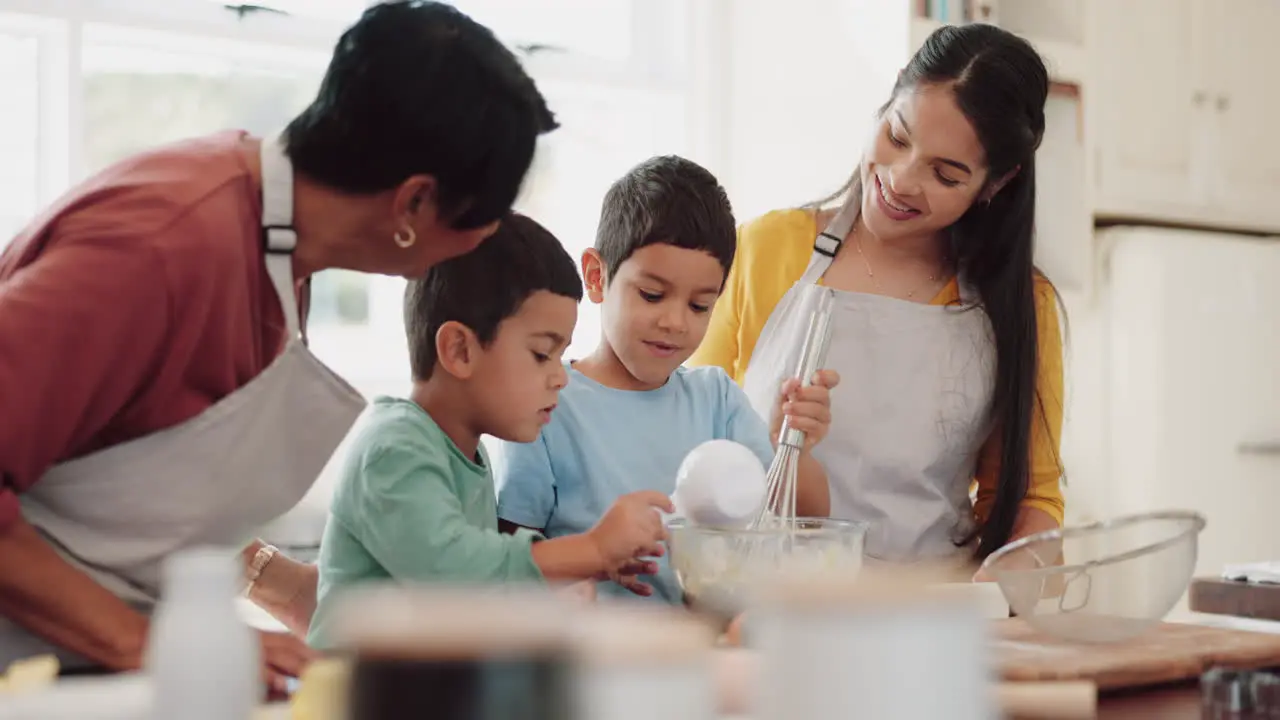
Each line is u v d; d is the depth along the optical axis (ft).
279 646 3.25
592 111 9.89
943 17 8.66
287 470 3.73
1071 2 9.52
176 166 3.41
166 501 3.53
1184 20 10.01
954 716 1.74
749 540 3.55
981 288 5.62
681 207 4.59
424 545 3.80
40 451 3.15
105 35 8.04
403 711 1.50
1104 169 9.61
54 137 7.95
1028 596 3.47
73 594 3.26
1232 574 4.64
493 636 1.53
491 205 3.54
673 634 1.75
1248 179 10.41
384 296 8.98
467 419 4.28
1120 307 9.65
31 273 3.11
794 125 9.36
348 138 3.34
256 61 8.55
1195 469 9.54
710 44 9.93
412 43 3.34
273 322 3.56
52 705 2.25
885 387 5.59
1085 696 2.72
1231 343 9.68
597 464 4.74
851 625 1.72
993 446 5.83
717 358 5.90
